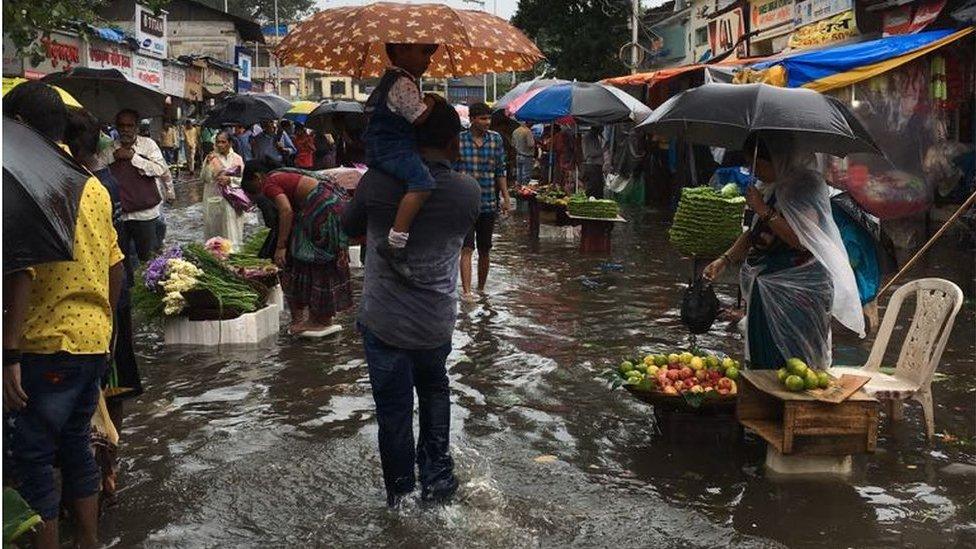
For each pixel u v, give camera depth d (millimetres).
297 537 4250
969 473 4992
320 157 20438
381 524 4379
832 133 4961
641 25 34438
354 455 5234
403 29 4453
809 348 5316
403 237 4246
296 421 5801
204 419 5828
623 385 5441
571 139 20438
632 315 8938
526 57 5336
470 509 4539
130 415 5895
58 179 3367
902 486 4820
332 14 4844
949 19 13719
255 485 4824
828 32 17578
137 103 9000
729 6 26234
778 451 4934
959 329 8195
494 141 9664
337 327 8094
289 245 7883
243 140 18047
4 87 4559
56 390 3652
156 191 9172
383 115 4289
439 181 4328
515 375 6844
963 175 12469
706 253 9305
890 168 11914
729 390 5324
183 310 7715
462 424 5777
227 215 12219
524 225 17047
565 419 5875
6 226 3150
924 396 5418
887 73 12008
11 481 3652
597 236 13188
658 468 5074
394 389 4434
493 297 9836
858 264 8016
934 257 11836
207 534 4277
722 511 4523
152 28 32188
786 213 5211
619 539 4230
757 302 5426
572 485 4836
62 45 23750
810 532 4301
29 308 3609
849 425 4793
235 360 7219
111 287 3951
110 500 4539
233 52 46531
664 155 21312
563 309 9219
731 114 5086
